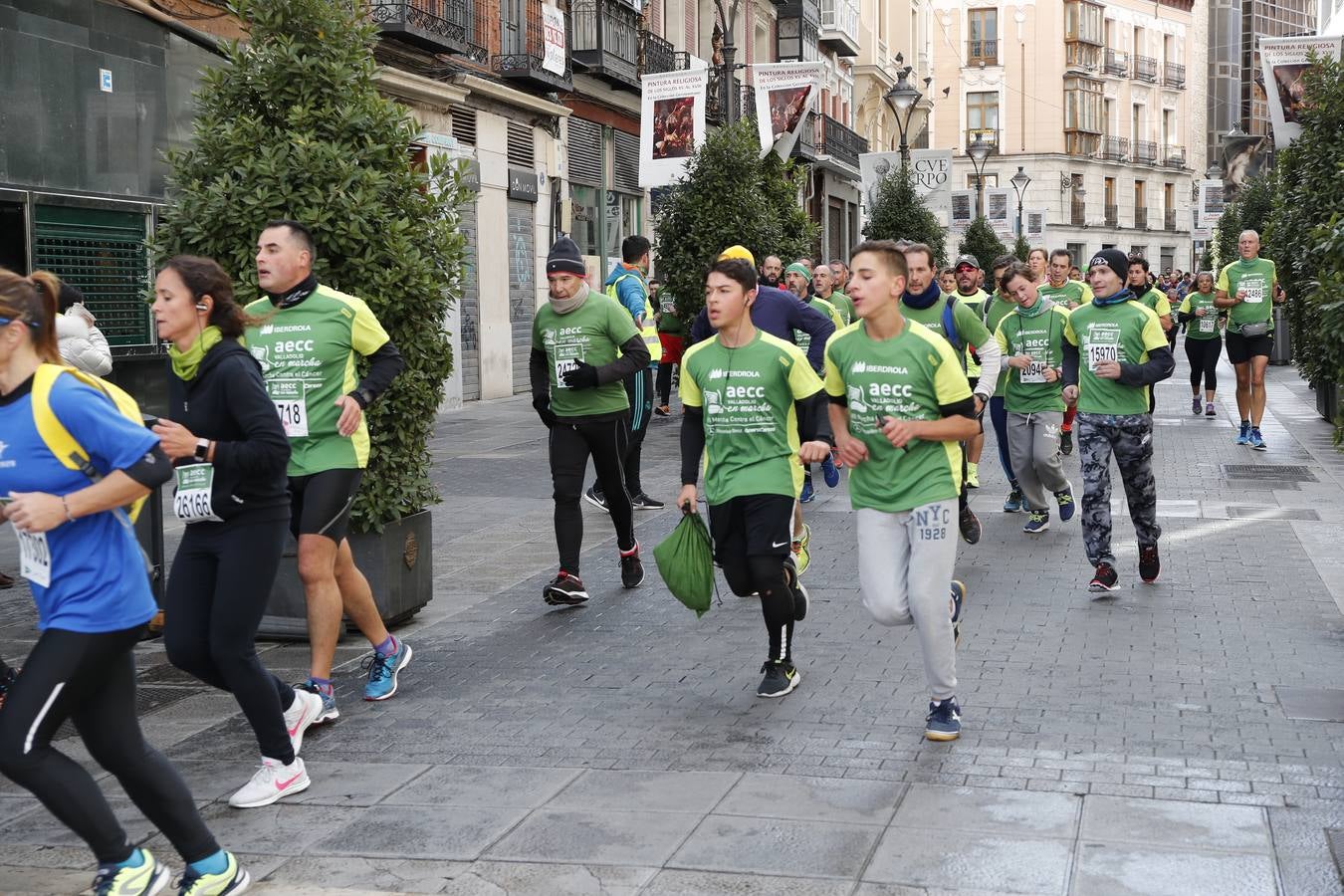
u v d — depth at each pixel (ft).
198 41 38.73
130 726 12.60
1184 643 22.04
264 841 14.43
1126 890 12.66
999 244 136.77
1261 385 48.39
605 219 90.79
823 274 45.24
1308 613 24.00
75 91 44.75
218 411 14.84
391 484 23.61
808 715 18.48
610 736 17.75
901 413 17.17
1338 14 126.21
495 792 15.70
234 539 15.07
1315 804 14.74
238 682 15.31
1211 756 16.44
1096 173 247.50
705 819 14.67
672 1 102.27
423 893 13.05
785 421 19.38
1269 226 61.87
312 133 22.45
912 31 190.49
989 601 25.36
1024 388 32.14
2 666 20.39
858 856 13.57
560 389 26.08
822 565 29.19
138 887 12.55
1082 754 16.60
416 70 65.72
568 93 82.48
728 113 60.03
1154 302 53.88
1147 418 26.00
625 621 24.57
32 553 12.02
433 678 20.95
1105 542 25.89
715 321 19.26
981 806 14.85
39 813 15.58
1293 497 37.35
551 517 36.60
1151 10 257.14
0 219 42.04
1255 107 312.09
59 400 11.71
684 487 19.95
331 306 18.47
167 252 22.89
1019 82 239.91
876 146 176.14
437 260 23.80
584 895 12.89
